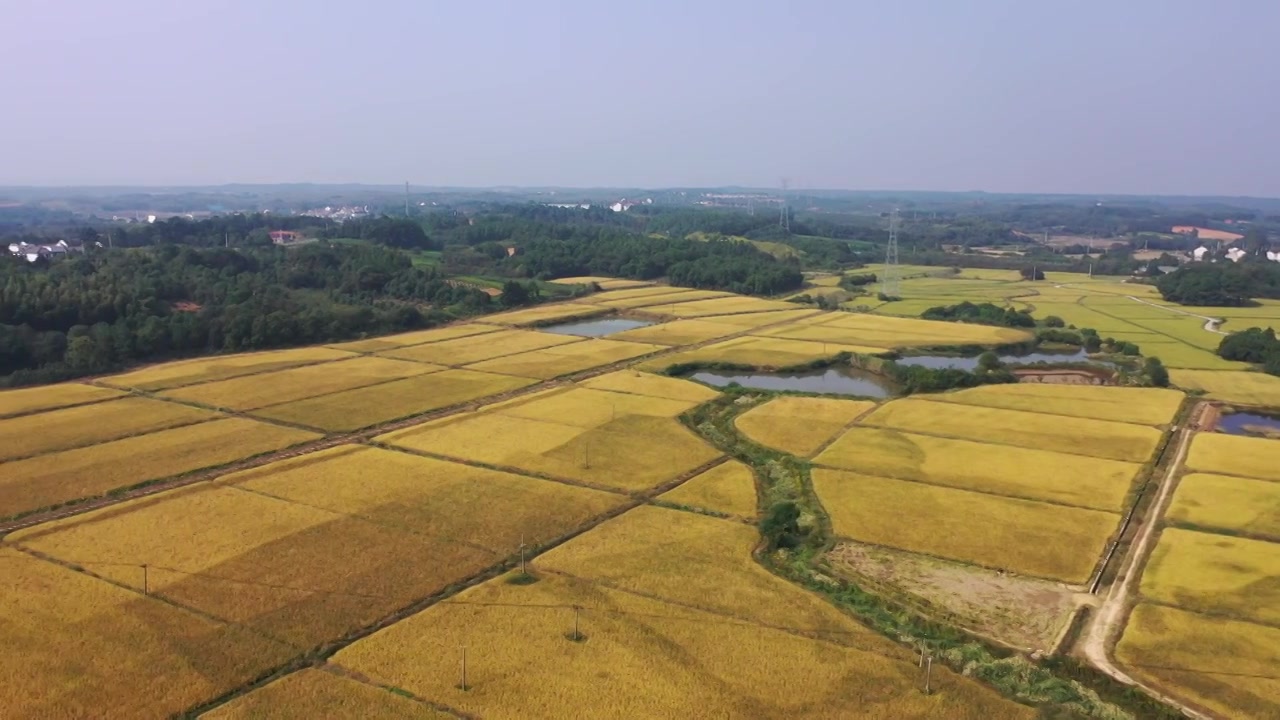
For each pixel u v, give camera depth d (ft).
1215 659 165.48
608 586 191.01
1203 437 316.19
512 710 143.84
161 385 385.91
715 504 246.27
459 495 248.73
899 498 252.62
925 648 167.84
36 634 167.02
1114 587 197.67
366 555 206.08
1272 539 223.30
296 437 307.78
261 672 154.92
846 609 183.83
